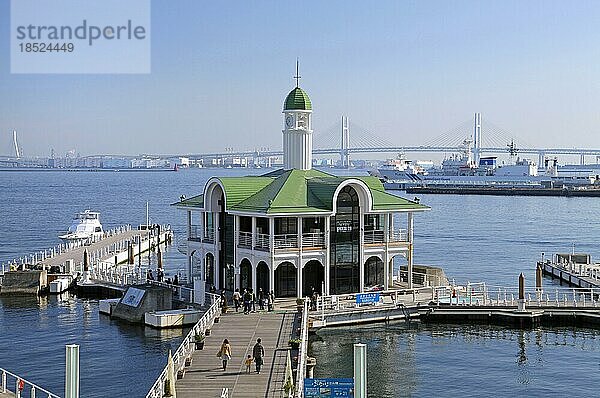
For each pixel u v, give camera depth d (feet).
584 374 200.03
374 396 182.29
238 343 199.93
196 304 257.55
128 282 304.50
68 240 474.90
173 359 176.24
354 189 267.59
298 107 292.40
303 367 175.73
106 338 235.81
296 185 271.08
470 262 437.99
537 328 246.88
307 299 239.50
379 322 248.73
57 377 197.36
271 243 253.03
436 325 248.93
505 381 194.39
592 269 351.25
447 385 191.01
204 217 289.53
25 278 314.14
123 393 184.14
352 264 268.41
